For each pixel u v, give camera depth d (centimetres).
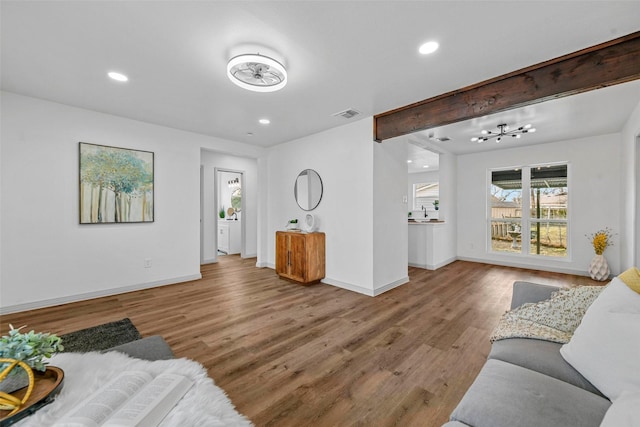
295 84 257
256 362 196
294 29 180
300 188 453
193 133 421
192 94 280
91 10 161
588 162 445
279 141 477
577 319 147
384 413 148
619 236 416
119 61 218
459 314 286
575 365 114
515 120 360
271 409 151
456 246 598
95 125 331
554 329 151
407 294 355
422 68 228
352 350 213
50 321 265
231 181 764
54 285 308
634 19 168
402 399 159
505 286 390
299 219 456
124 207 355
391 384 172
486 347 217
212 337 234
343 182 385
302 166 450
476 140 465
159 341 143
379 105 309
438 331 246
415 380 176
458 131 412
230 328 252
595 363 106
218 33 183
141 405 85
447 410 150
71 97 290
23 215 290
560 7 159
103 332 243
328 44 196
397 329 250
